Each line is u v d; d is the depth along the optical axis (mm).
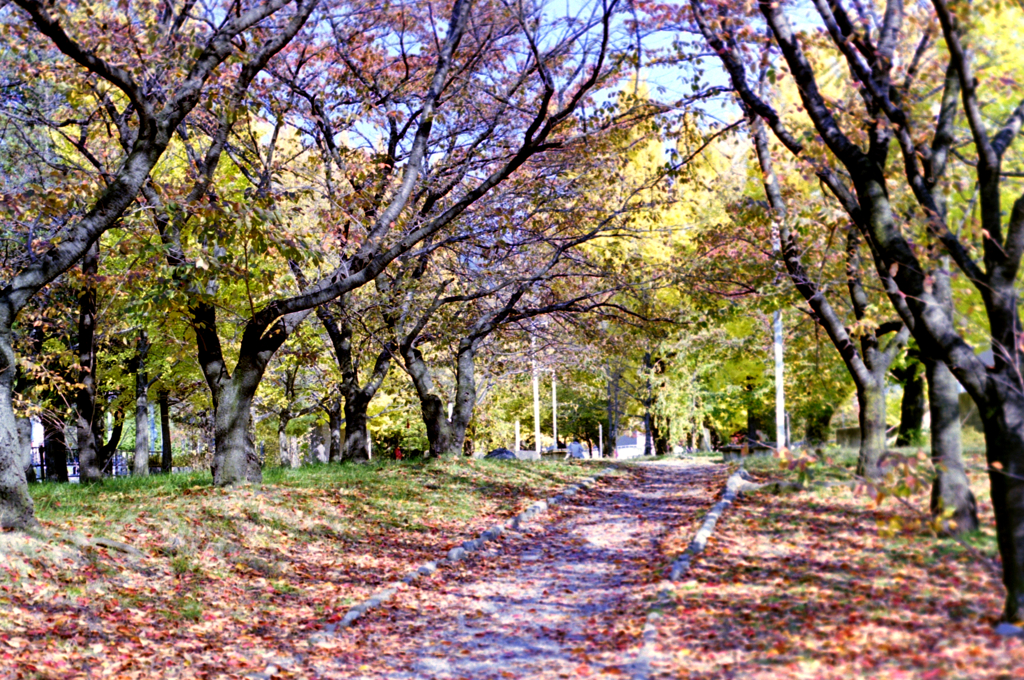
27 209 12141
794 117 13180
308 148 17031
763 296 14156
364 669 7137
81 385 14898
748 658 5910
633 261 19344
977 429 9344
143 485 15117
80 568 8797
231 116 11680
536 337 23594
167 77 11469
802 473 6594
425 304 20422
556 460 25500
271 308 13547
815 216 11812
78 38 9461
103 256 17297
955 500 8305
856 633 5934
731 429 37125
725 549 9484
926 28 8359
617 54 12477
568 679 6320
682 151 14422
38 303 16812
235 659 7281
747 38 9195
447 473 17984
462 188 19016
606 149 16281
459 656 7410
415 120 18516
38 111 13000
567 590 9523
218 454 14031
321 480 16031
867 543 8570
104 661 6812
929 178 7828
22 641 6832
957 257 6430
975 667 4910
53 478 21844
